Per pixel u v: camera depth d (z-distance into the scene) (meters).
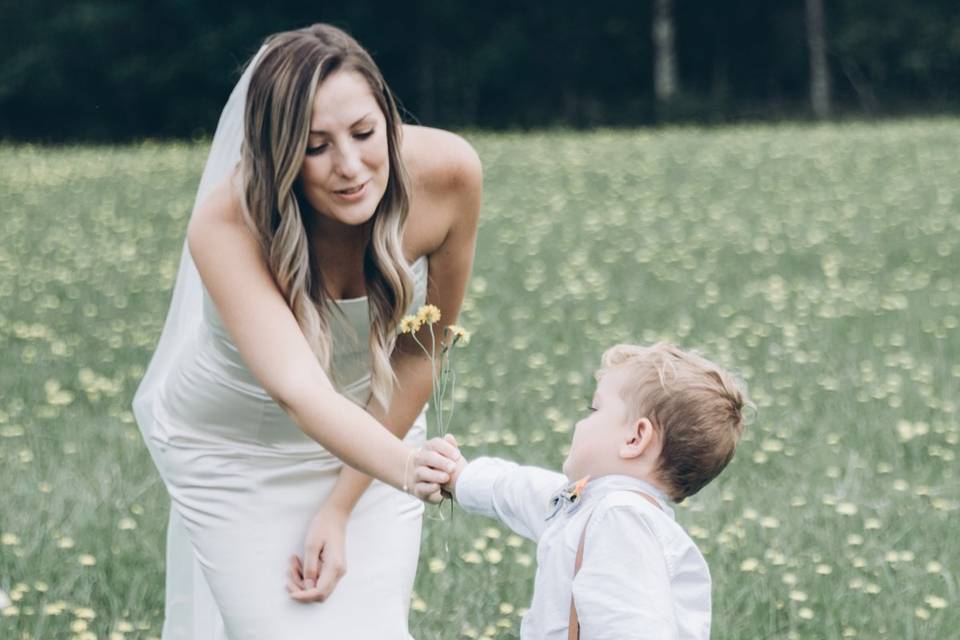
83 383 8.39
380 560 4.01
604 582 3.12
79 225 15.27
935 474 6.64
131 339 9.90
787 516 5.98
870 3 40.81
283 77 3.40
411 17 41.00
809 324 10.20
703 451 3.29
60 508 6.07
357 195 3.48
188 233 3.68
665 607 3.11
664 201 17.20
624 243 14.21
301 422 3.52
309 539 3.95
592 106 40.00
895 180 18.39
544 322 10.24
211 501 4.01
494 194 17.77
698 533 5.55
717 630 4.77
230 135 4.22
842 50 40.72
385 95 3.52
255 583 3.94
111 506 6.10
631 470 3.32
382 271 3.69
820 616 4.96
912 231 14.64
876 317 10.53
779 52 41.75
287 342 3.57
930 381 8.48
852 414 7.68
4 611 4.86
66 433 7.31
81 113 39.06
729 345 9.56
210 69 38.84
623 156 21.83
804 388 8.29
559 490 3.40
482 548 5.41
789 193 17.61
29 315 10.69
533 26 40.94
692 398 3.28
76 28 38.41
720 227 15.17
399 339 4.12
